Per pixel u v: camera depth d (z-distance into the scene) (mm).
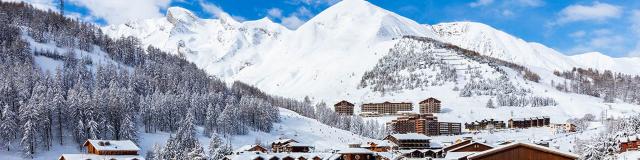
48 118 192750
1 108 195875
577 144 184625
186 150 161125
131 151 171625
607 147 106375
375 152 189125
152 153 191375
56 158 186500
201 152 152125
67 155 161375
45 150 190125
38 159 182000
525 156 70250
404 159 183375
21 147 187125
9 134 184500
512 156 70375
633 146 174125
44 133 194750
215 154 177625
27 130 181375
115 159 163875
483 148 144750
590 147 107125
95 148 169375
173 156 169750
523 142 70312
